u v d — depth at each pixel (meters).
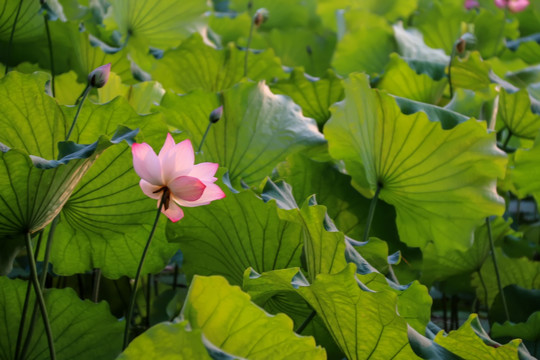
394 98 3.25
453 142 3.24
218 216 3.04
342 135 3.43
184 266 3.17
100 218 2.94
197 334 2.34
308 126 3.59
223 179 3.00
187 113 3.52
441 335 2.64
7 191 2.60
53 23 3.77
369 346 2.66
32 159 2.57
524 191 3.83
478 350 2.63
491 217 3.90
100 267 3.14
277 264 3.09
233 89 3.51
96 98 3.73
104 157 2.78
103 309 2.84
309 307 2.97
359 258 2.83
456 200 3.29
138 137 2.74
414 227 3.44
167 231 3.06
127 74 3.99
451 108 3.57
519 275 3.99
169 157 2.57
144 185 2.58
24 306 2.72
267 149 3.52
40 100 2.82
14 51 3.89
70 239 3.07
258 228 3.04
